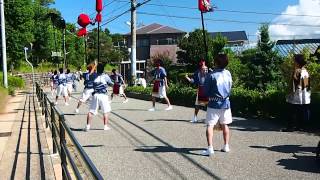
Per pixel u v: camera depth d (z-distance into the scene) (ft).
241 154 26.17
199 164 23.94
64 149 18.10
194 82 40.29
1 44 107.24
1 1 104.01
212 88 25.91
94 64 41.50
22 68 192.34
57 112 22.54
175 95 63.72
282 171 22.04
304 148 27.55
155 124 39.88
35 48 220.43
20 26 157.69
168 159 25.34
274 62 97.14
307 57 40.34
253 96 44.65
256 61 98.02
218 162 24.31
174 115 47.21
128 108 56.85
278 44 146.82
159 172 22.45
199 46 146.92
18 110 58.95
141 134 34.27
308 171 21.95
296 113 33.94
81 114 50.08
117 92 70.59
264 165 23.36
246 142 29.86
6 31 154.20
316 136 31.60
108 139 32.35
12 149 29.30
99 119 44.55
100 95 36.52
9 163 25.32
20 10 155.74
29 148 29.37
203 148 28.27
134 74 95.45
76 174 12.91
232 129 35.70
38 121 43.68
